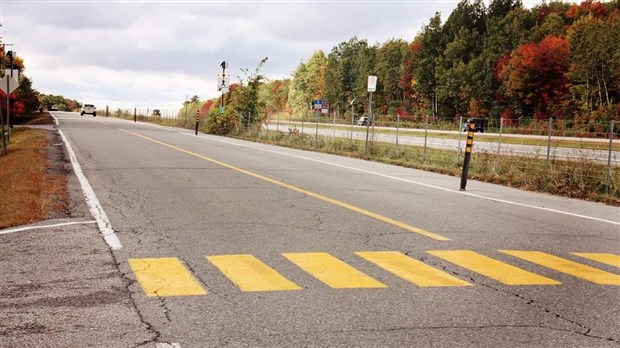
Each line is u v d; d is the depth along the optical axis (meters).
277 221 8.68
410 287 5.46
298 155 22.59
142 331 4.21
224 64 41.78
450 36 106.31
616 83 69.50
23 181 12.41
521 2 107.88
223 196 11.03
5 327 4.24
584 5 92.25
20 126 42.00
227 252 6.69
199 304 4.84
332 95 127.56
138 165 16.33
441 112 98.31
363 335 4.21
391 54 112.62
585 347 4.07
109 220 8.50
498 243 7.58
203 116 48.03
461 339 4.17
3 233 7.58
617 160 17.11
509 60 82.81
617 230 8.91
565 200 12.51
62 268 5.90
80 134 31.94
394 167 19.08
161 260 6.27
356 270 6.02
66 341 3.99
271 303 4.90
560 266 6.45
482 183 15.45
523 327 4.45
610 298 5.27
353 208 10.01
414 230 8.25
